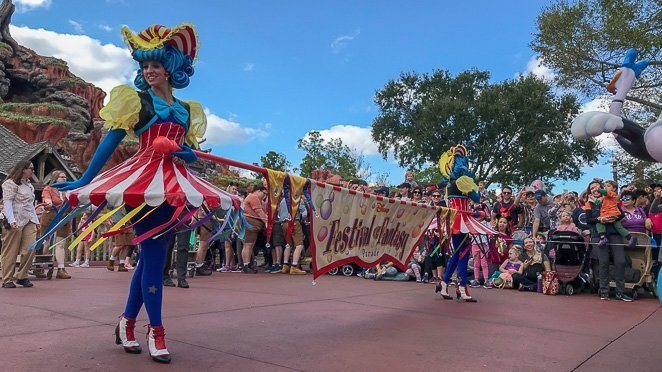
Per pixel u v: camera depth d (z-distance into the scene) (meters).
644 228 8.16
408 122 36.56
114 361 3.27
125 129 3.35
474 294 7.81
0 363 3.12
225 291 7.13
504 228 9.16
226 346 3.80
